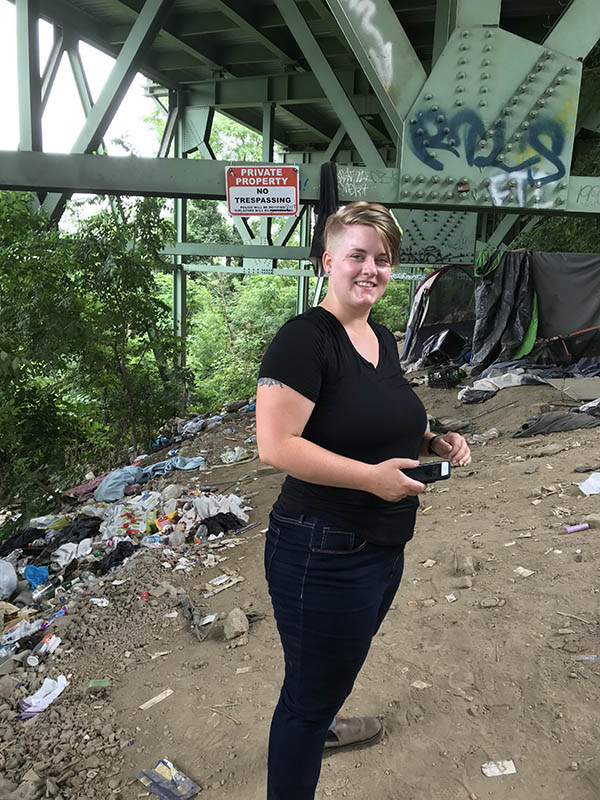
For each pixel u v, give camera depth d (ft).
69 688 10.34
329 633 5.30
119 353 37.11
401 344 57.41
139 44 19.83
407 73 14.02
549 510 14.80
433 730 8.07
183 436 36.09
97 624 12.60
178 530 18.13
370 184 14.62
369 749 7.87
